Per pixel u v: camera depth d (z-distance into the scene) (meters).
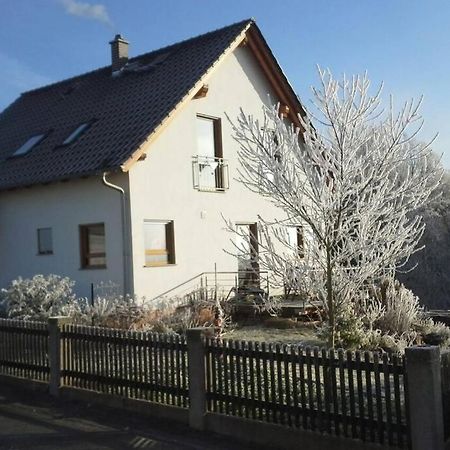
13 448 6.80
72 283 14.59
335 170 9.47
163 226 16.36
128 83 19.34
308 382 6.32
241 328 13.60
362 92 9.56
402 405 5.87
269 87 19.88
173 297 15.73
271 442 6.50
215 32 19.44
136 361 7.97
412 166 11.47
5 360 9.92
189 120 17.20
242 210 18.53
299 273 9.79
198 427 7.11
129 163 14.63
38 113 21.61
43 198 17.34
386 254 9.69
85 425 7.53
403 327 11.73
